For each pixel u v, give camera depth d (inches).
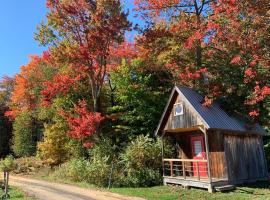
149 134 1133.7
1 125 2095.2
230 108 940.0
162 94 1178.0
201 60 1160.8
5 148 2065.7
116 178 928.9
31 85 1849.2
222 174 829.8
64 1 1183.6
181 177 879.7
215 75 1109.1
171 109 915.4
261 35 1040.8
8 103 2175.2
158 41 1182.9
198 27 1104.8
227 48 1069.1
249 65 1042.1
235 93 1019.3
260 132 935.0
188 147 956.6
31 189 891.4
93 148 1120.8
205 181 792.9
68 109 1316.4
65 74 1311.5
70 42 1229.1
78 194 797.9
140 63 1192.2
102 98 1337.4
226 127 834.8
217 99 960.3
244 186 821.9
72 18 1187.3
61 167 1218.6
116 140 1217.4
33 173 1337.4
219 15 1074.1
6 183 750.5
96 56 1221.7
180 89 896.3
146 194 777.6
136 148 974.4
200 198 721.0
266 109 1009.5
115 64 1268.5
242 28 1047.6
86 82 1341.0
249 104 957.8
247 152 891.4
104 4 1138.7
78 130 1117.1
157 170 960.3
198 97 912.3
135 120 1156.5
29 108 1855.3
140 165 956.0
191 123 849.5
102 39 1173.1
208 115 839.7
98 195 779.4
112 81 1238.3
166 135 1004.6
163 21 1218.0
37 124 1871.3
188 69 1114.7
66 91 1245.1
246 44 1040.2
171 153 987.9
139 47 1286.9
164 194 775.7
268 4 1034.1
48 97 1275.8
